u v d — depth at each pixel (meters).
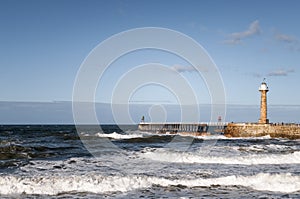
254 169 16.16
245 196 11.34
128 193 11.54
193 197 11.09
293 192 12.05
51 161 17.38
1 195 10.97
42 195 11.11
